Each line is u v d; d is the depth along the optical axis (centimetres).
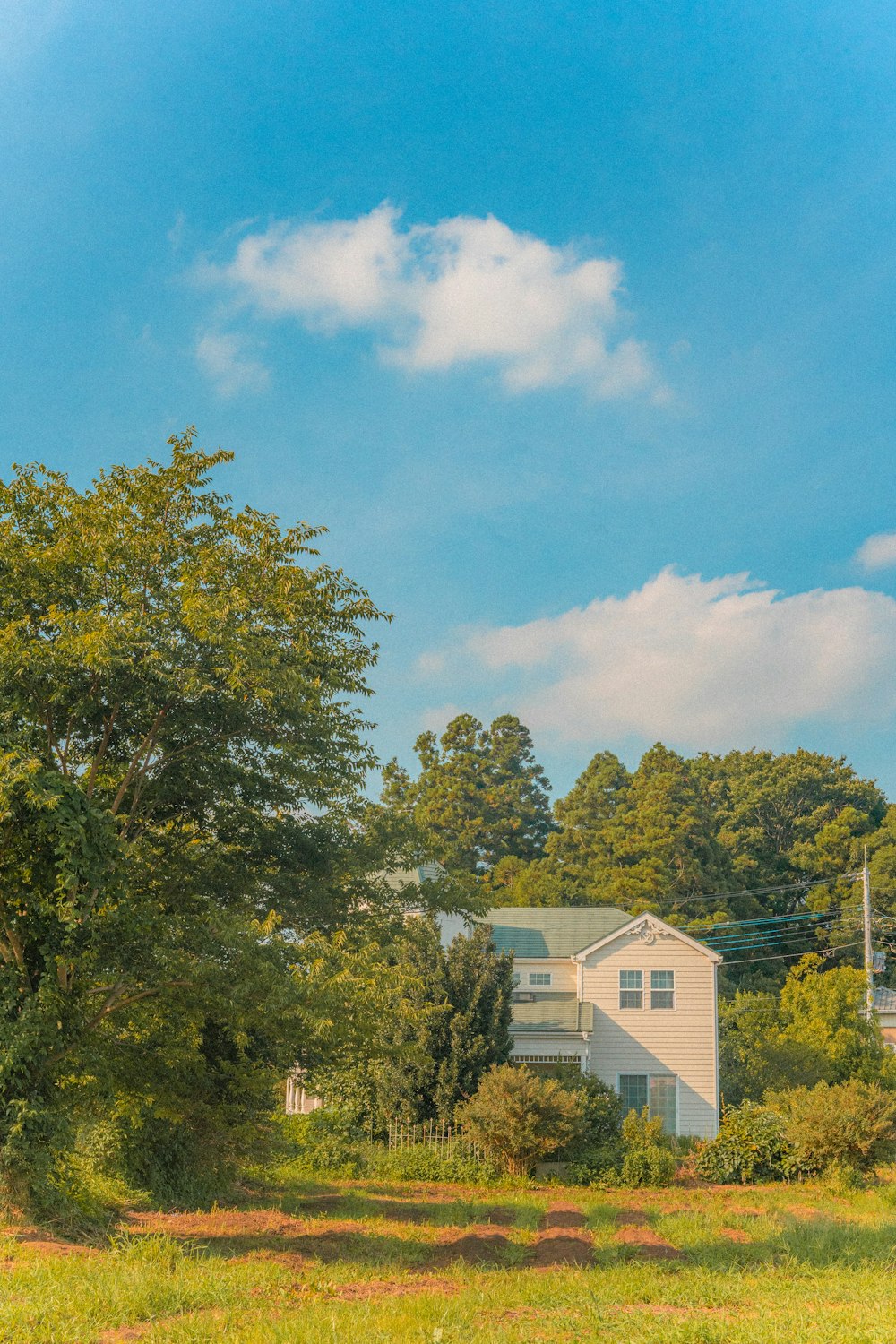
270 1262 1495
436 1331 1036
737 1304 1320
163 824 1947
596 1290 1410
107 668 1593
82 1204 1700
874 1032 3903
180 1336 1027
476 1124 2858
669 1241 1889
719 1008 4700
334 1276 1446
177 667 1653
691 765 9325
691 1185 2844
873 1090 2892
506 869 7744
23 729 1689
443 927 3969
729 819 8231
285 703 1719
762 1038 3988
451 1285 1470
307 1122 3041
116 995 1766
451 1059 3058
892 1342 1002
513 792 8594
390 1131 3053
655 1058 3581
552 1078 3147
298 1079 2017
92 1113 1914
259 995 1617
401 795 8794
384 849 2086
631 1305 1326
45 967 1730
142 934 1695
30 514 1847
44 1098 1678
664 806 7056
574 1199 2548
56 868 1606
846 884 7344
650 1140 2972
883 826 7838
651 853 6875
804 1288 1429
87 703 1694
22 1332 1009
